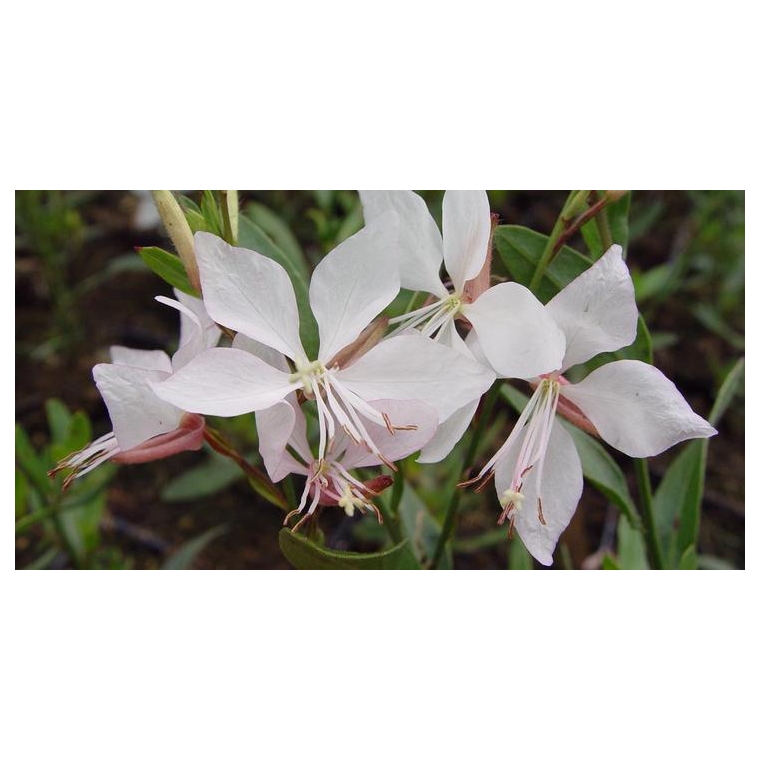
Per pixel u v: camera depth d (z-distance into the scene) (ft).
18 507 0.54
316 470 0.35
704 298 0.87
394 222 0.36
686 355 0.82
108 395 0.36
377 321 0.37
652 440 0.36
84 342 0.83
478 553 0.69
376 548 0.69
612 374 0.37
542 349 0.35
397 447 0.36
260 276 0.36
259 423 0.34
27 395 0.79
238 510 0.73
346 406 0.35
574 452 0.38
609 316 0.36
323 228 0.70
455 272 0.38
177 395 0.34
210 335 0.39
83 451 0.38
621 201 0.43
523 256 0.41
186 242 0.37
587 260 0.41
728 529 0.72
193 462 0.76
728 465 0.75
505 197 0.93
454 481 0.65
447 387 0.35
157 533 0.71
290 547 0.37
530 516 0.38
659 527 0.50
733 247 0.84
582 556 0.64
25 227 0.80
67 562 0.67
